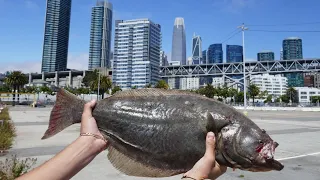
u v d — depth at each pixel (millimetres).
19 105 77625
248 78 134750
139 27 113688
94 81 87375
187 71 138875
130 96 2812
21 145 12148
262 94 135625
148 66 111688
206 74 136000
